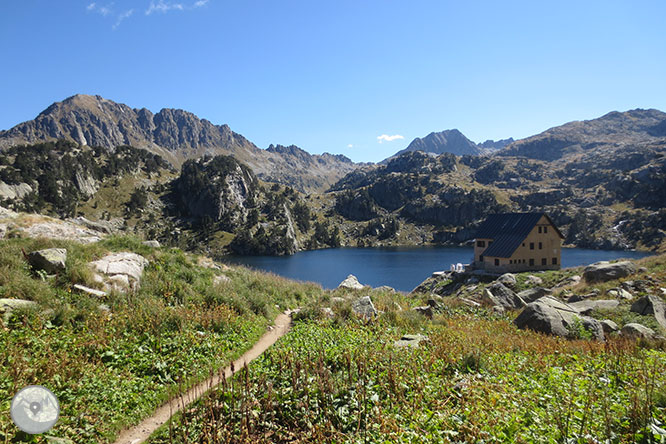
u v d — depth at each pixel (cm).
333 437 621
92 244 1753
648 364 970
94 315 1209
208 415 719
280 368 970
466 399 719
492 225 6359
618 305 2088
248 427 668
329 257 16938
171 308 1423
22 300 1162
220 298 1708
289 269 12594
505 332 1672
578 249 19488
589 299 2453
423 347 1148
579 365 988
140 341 1140
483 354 1088
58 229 2138
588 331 1593
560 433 579
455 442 570
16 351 898
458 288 4784
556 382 844
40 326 1064
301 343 1258
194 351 1139
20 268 1348
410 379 829
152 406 836
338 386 802
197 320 1374
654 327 1672
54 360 898
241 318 1572
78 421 721
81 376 884
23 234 1944
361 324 1606
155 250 2033
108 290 1455
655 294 2219
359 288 2962
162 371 995
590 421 608
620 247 18625
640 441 564
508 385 826
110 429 730
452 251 18875
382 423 630
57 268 1398
